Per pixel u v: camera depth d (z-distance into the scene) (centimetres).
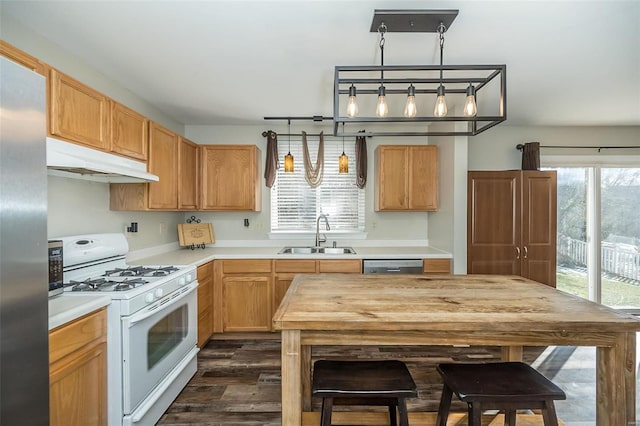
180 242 355
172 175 292
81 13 169
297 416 139
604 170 406
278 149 399
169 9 166
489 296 173
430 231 391
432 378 254
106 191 252
